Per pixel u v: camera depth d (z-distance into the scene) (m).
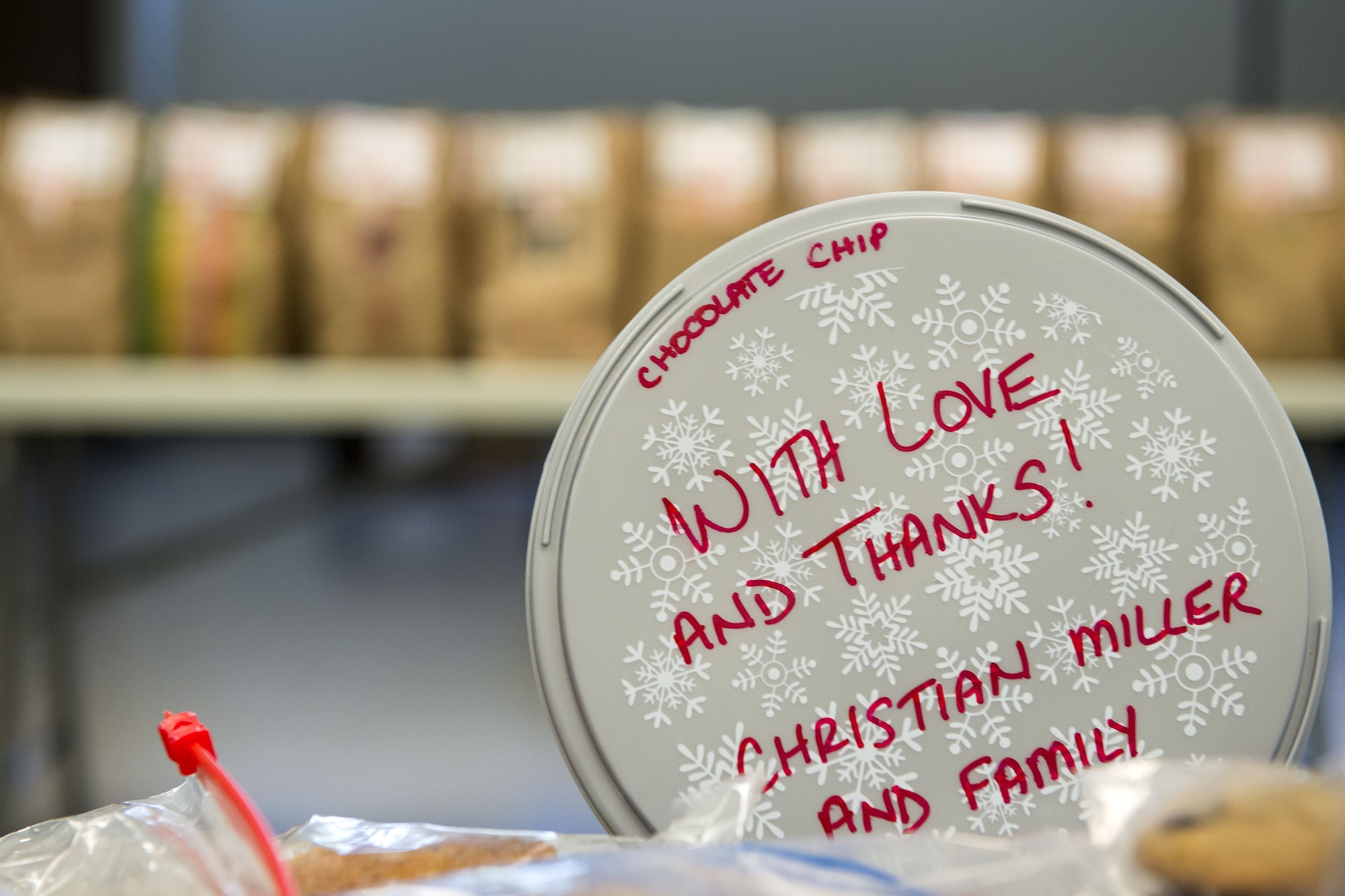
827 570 1.10
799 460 1.12
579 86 4.67
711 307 1.13
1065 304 1.14
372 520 4.46
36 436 2.72
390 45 4.63
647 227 2.53
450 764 2.58
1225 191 2.51
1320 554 1.12
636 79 4.66
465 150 2.55
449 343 2.56
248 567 3.56
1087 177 2.52
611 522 1.09
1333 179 2.50
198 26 4.57
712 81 4.66
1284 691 1.10
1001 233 1.15
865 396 1.13
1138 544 1.12
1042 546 1.11
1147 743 1.09
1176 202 2.52
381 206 2.52
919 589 1.11
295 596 3.30
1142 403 1.13
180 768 0.92
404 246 2.52
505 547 3.88
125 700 2.80
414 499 4.93
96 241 2.49
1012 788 1.08
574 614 1.07
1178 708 1.10
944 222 1.15
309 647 3.01
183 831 0.90
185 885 0.85
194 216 2.51
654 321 1.13
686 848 0.85
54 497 2.73
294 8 4.59
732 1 4.62
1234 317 2.51
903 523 1.12
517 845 0.95
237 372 2.49
